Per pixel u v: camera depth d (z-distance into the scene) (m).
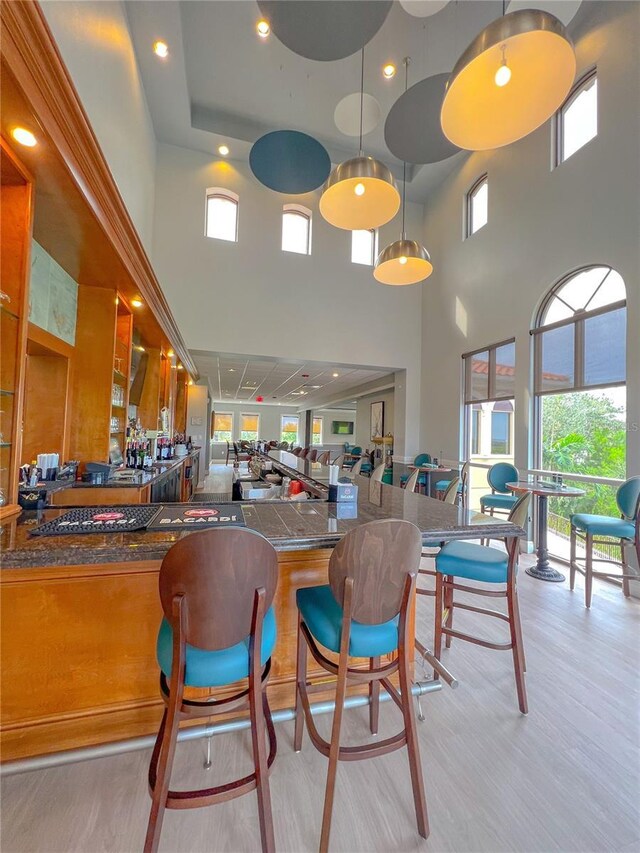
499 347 5.41
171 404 6.60
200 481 9.22
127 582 1.58
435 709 1.84
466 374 6.16
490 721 1.76
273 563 1.22
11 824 1.24
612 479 3.74
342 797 1.38
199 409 9.52
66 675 1.52
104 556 1.32
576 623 2.73
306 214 6.71
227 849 1.20
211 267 6.06
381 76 4.86
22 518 1.76
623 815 1.32
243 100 5.39
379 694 1.79
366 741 1.63
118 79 3.41
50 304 2.79
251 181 6.31
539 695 1.94
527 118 2.00
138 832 1.23
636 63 3.55
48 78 1.47
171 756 1.11
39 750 1.48
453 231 6.45
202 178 6.06
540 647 2.39
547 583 3.55
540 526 3.86
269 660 1.37
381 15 3.36
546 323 4.66
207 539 1.09
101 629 1.55
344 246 6.85
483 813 1.32
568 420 4.34
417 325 7.30
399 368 7.20
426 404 7.09
